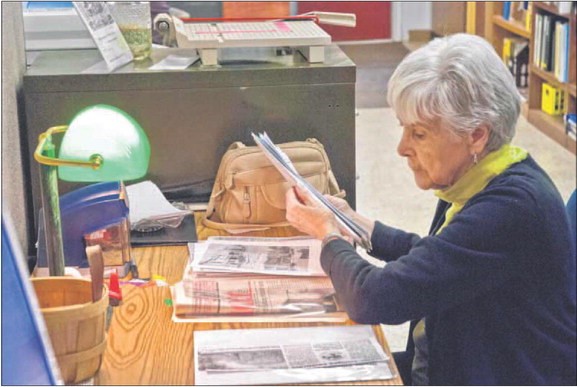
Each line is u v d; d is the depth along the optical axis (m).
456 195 1.81
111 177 1.84
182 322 1.81
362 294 1.73
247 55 2.69
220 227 2.38
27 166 2.52
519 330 1.73
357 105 7.21
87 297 1.62
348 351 1.69
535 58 6.55
